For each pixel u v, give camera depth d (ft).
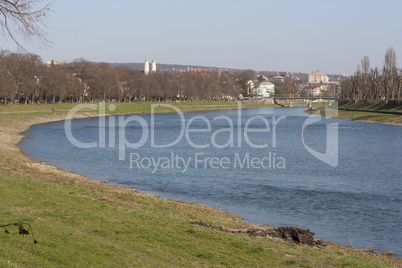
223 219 116.16
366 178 189.57
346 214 131.64
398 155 264.93
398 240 109.09
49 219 88.12
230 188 164.86
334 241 107.45
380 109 617.62
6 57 519.60
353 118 602.85
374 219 127.13
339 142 337.31
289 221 123.65
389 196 155.94
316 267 73.51
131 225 89.25
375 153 274.36
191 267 69.00
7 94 514.27
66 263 63.93
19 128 401.49
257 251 79.25
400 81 626.64
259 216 127.65
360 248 102.94
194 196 151.43
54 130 404.77
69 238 75.87
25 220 84.17
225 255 75.92
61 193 116.88
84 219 90.94
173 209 118.32
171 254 74.54
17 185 119.24
